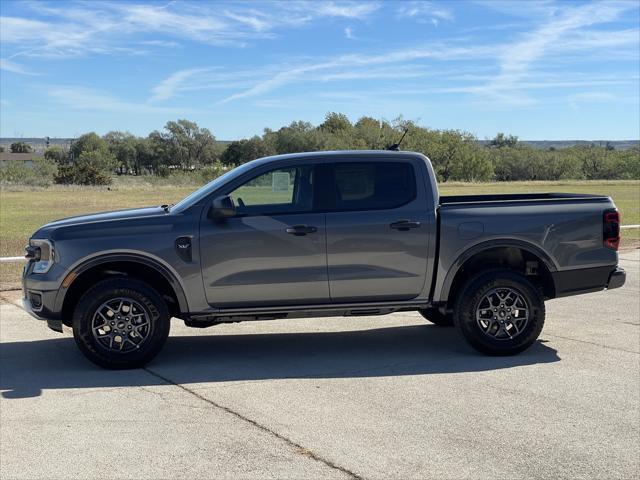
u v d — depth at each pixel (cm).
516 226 652
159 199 3853
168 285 648
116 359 616
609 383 570
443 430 466
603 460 417
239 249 624
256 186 639
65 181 6009
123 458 425
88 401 535
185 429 473
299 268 632
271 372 613
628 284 1068
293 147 8975
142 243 614
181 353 684
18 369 629
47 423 488
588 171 9544
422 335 758
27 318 850
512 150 9644
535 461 416
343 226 634
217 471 405
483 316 654
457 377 592
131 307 619
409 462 415
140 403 529
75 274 610
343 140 8931
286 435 460
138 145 10869
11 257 1377
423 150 8369
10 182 5844
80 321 610
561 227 660
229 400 535
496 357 657
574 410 504
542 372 604
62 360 660
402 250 641
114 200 3753
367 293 645
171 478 397
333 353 681
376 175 651
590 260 669
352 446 440
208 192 639
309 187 643
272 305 638
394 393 548
